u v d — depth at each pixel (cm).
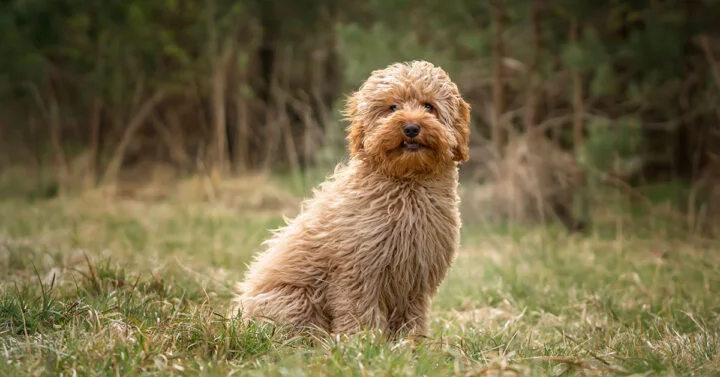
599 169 1090
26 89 1565
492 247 988
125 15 1455
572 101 1360
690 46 1382
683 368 443
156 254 787
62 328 471
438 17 1226
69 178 1409
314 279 518
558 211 1152
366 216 498
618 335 541
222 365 419
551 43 1321
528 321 642
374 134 500
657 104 1311
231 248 883
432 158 493
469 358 459
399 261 496
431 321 620
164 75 1559
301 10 1653
